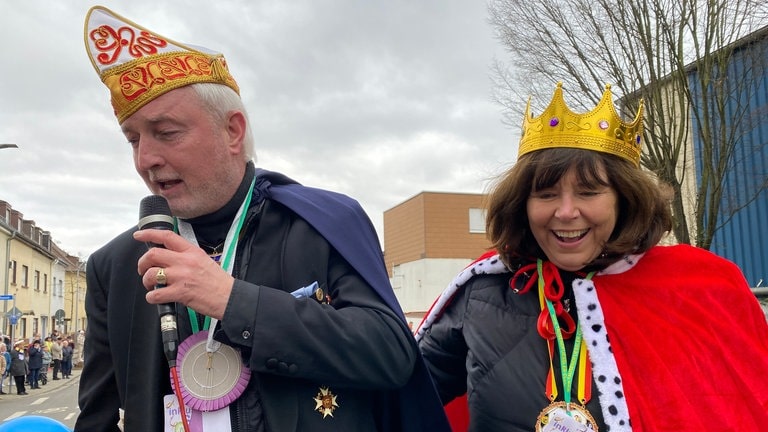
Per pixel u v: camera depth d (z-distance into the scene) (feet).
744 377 5.00
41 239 114.93
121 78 4.40
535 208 5.38
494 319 5.62
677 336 5.08
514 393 5.21
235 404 4.42
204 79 4.56
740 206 25.31
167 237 4.07
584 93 23.94
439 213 74.28
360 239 4.93
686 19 21.45
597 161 5.18
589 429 4.91
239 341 4.03
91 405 5.14
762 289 18.65
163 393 4.61
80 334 96.68
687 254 5.55
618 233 5.48
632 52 22.36
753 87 23.88
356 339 4.31
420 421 5.05
